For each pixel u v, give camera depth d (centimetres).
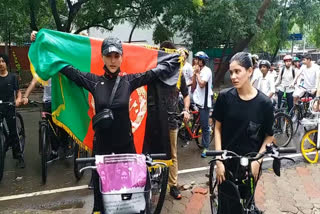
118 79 286
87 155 508
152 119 376
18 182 496
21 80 1872
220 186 266
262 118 270
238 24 1362
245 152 278
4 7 995
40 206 415
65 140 582
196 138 666
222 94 283
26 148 679
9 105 506
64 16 1505
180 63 364
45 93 526
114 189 231
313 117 700
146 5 1217
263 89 702
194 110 661
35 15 1294
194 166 566
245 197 266
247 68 263
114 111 279
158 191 374
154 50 388
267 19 1541
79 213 392
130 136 296
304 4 1762
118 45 278
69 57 358
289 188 461
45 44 343
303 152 583
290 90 905
